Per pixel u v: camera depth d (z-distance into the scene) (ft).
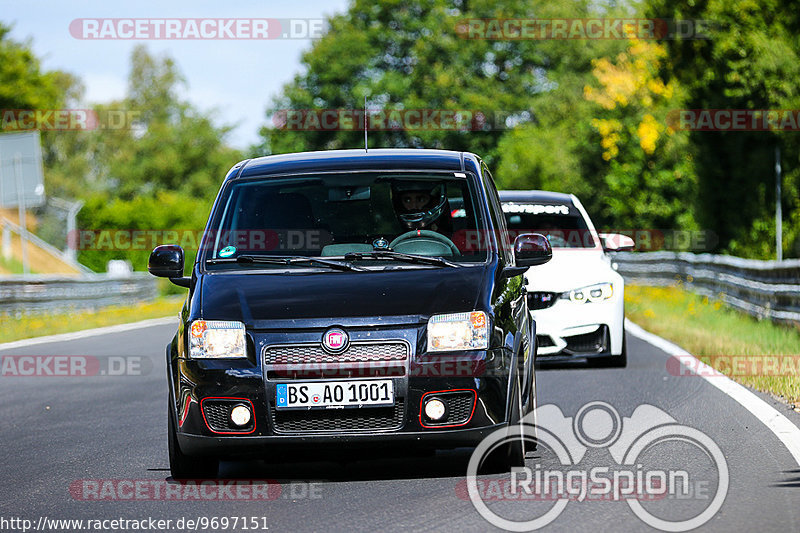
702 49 274.36
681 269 321.52
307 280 83.25
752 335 179.22
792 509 68.85
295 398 77.92
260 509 73.67
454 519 68.69
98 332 247.70
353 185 91.04
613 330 141.69
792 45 268.82
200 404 79.00
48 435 108.68
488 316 79.92
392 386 77.71
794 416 103.81
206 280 84.94
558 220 153.38
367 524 68.39
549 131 619.26
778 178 262.88
